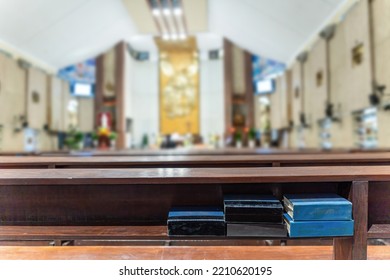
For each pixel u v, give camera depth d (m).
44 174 1.17
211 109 10.68
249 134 8.82
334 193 1.29
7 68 4.50
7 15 4.22
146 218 1.31
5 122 4.52
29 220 1.29
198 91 10.70
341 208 1.11
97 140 8.36
